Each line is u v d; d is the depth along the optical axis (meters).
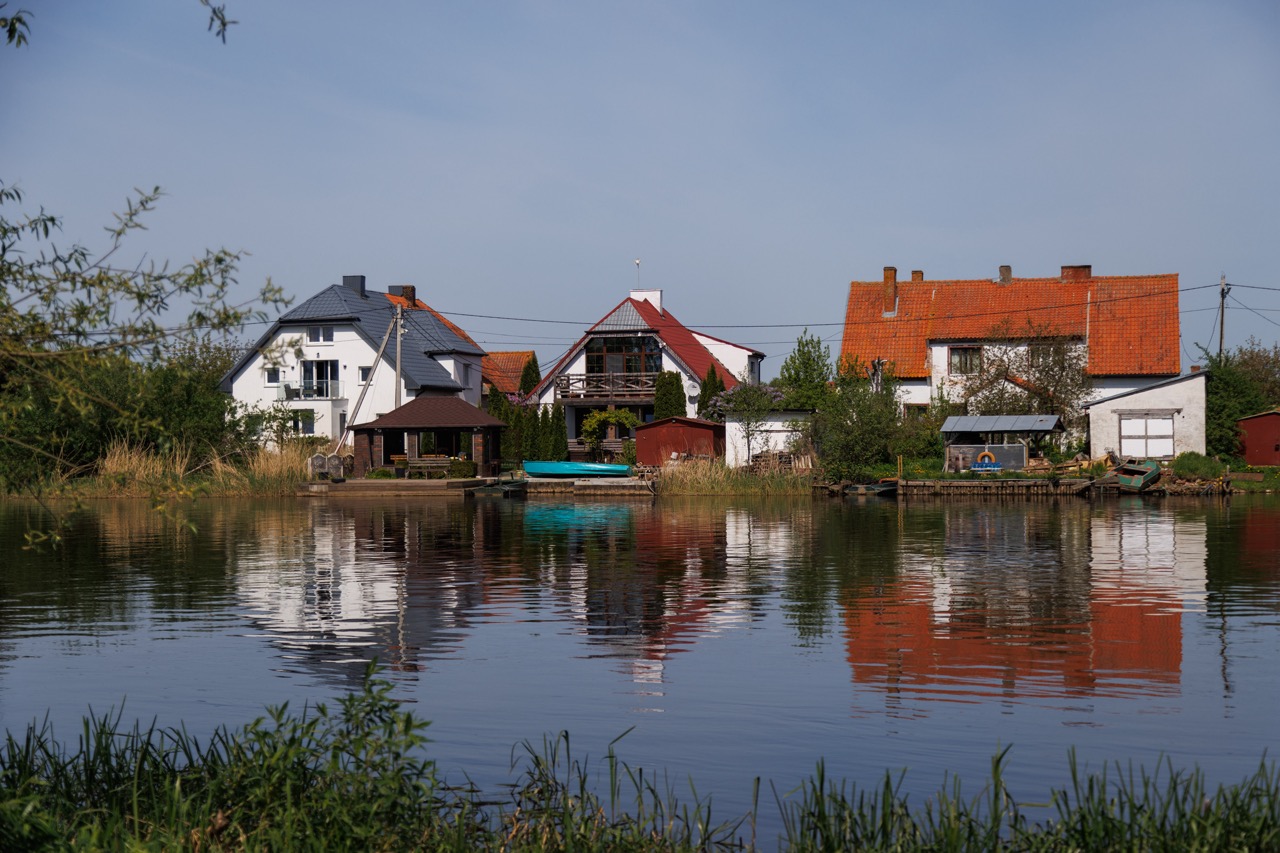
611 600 16.75
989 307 59.31
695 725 9.75
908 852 6.52
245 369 63.53
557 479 50.03
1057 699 10.55
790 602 16.42
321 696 10.83
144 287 7.05
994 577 18.97
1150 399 49.59
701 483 45.62
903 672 11.73
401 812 6.91
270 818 6.85
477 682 11.38
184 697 10.81
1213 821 6.46
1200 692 10.78
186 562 21.92
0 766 8.07
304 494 46.59
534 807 7.59
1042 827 7.11
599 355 63.78
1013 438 47.12
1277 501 39.91
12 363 6.80
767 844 7.06
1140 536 26.33
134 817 6.73
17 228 7.46
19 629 14.45
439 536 27.62
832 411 46.69
